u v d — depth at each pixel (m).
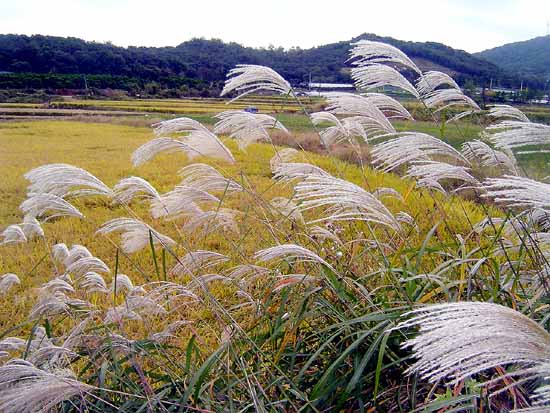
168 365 3.22
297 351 2.92
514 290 2.79
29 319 3.15
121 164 18.36
